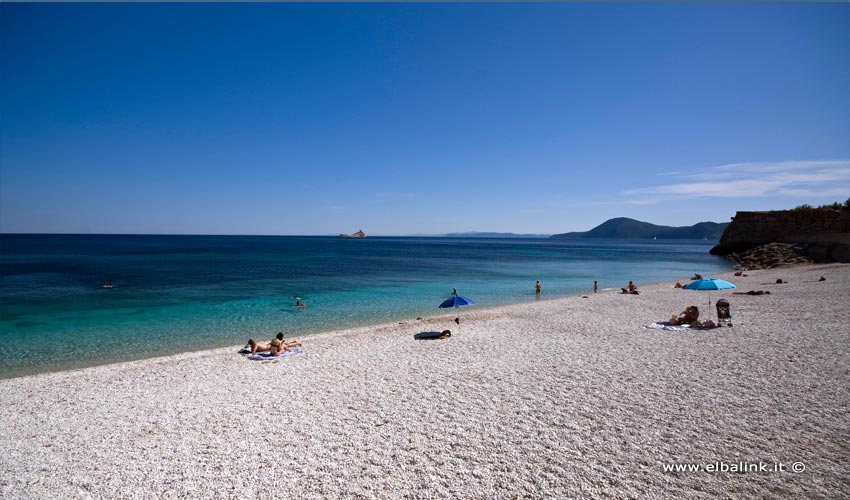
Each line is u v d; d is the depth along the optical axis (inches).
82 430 353.1
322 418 363.6
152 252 3437.5
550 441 309.9
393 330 753.6
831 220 2341.3
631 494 243.3
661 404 371.2
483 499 243.3
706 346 561.3
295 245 5743.1
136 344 690.8
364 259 2950.3
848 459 273.0
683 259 3125.0
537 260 3038.9
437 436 322.7
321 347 630.5
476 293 1306.6
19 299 1104.2
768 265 2226.9
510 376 467.2
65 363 591.2
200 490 259.3
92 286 1357.0
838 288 1021.2
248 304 1063.0
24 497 258.2
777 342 560.4
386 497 247.0
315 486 260.1
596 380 442.3
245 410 386.9
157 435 339.6
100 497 256.1
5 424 368.2
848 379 414.6
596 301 1045.8
